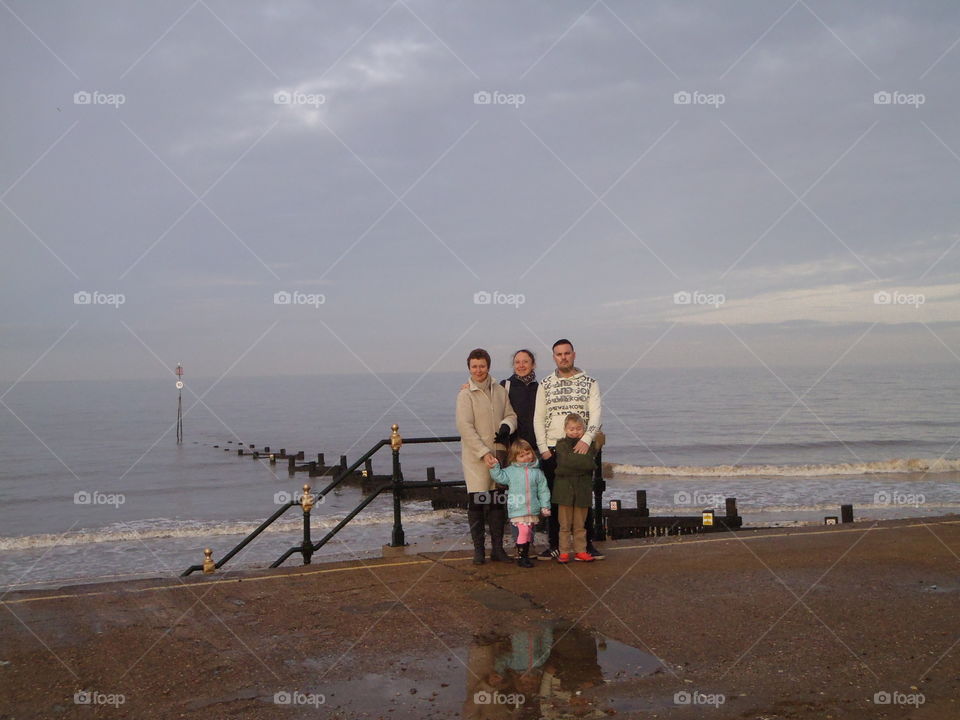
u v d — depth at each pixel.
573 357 6.23
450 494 22.45
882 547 6.32
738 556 6.10
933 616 4.45
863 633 4.17
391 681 3.54
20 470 34.38
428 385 162.50
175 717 3.14
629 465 34.22
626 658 3.84
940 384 112.38
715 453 41.94
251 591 5.12
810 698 3.29
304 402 105.50
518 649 3.99
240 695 3.38
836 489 26.48
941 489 25.94
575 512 6.00
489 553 6.34
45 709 3.23
